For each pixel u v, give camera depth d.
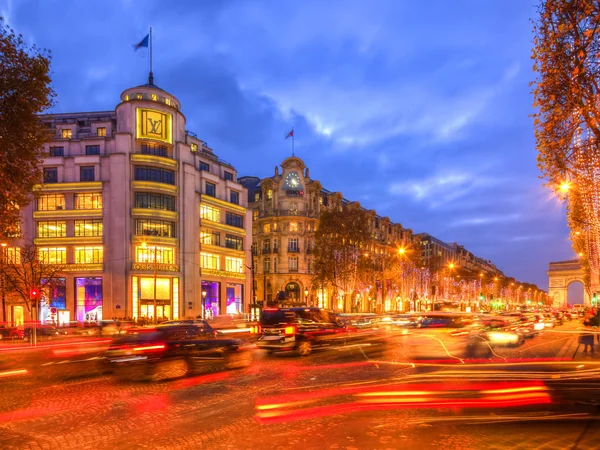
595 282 45.72
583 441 6.46
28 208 49.88
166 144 52.69
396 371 13.09
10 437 7.14
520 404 8.71
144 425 7.71
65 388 11.48
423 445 6.38
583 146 8.70
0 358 20.30
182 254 52.12
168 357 12.76
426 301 94.94
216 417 8.14
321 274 60.88
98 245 49.56
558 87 8.34
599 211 12.88
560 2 7.83
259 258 78.25
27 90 14.16
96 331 36.34
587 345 19.91
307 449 6.31
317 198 80.25
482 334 18.95
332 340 18.92
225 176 63.66
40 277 41.59
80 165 50.78
